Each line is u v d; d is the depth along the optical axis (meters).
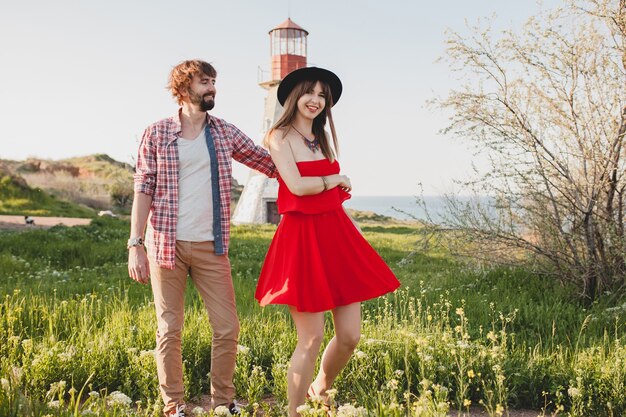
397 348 4.59
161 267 3.80
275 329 5.47
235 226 26.41
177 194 3.82
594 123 6.99
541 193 7.27
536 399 4.18
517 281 7.96
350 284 3.70
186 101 3.91
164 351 3.80
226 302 3.90
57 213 30.48
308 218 3.72
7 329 5.35
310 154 3.85
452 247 8.16
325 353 3.84
